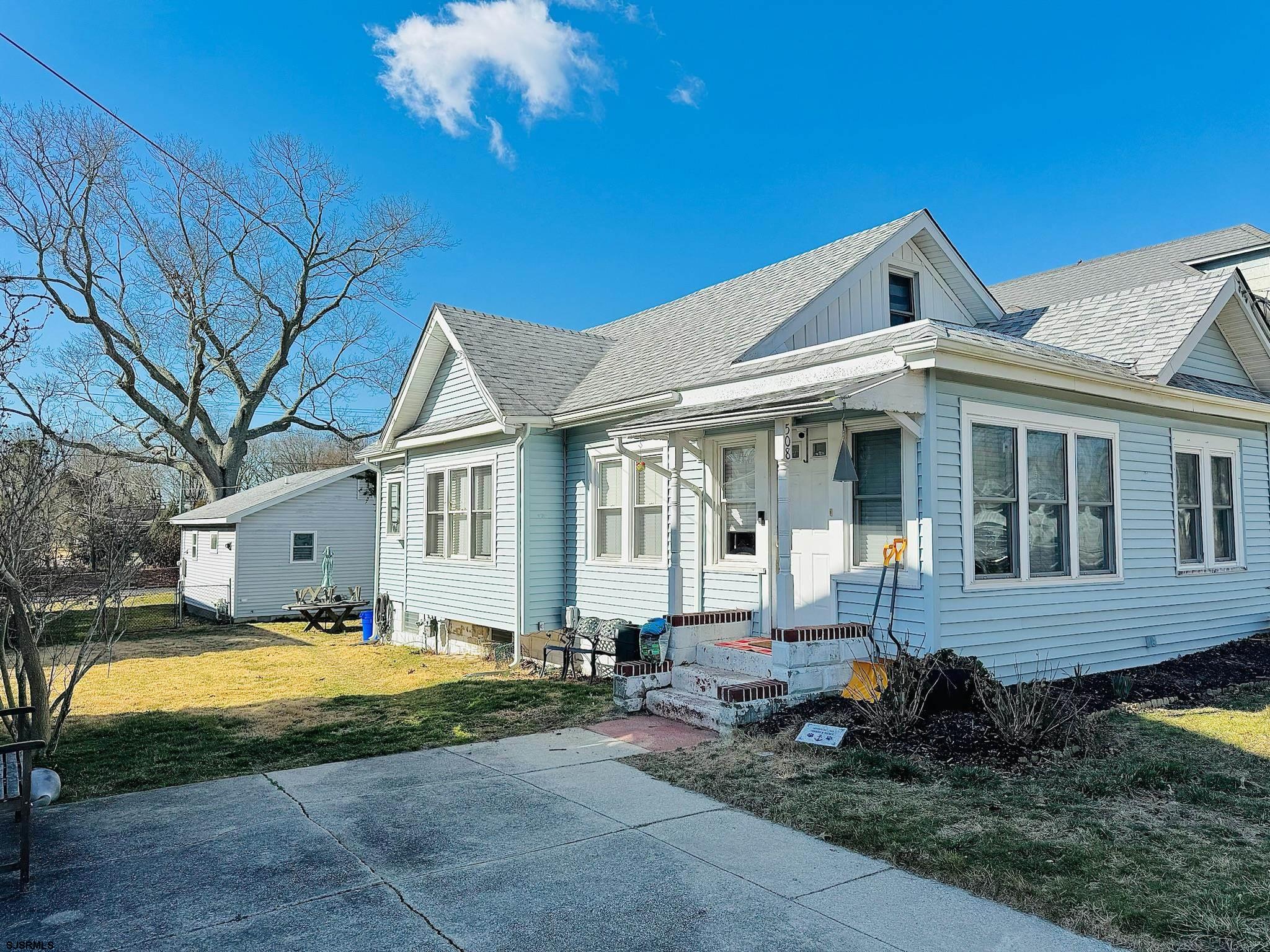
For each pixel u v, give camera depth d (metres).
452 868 4.20
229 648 14.53
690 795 5.48
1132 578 9.45
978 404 7.86
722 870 4.18
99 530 8.02
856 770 5.80
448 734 7.34
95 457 20.56
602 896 3.85
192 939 3.43
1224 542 11.09
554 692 9.20
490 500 12.78
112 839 4.68
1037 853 4.25
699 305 14.20
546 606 11.95
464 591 13.26
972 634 7.62
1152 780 5.40
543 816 5.06
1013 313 13.02
